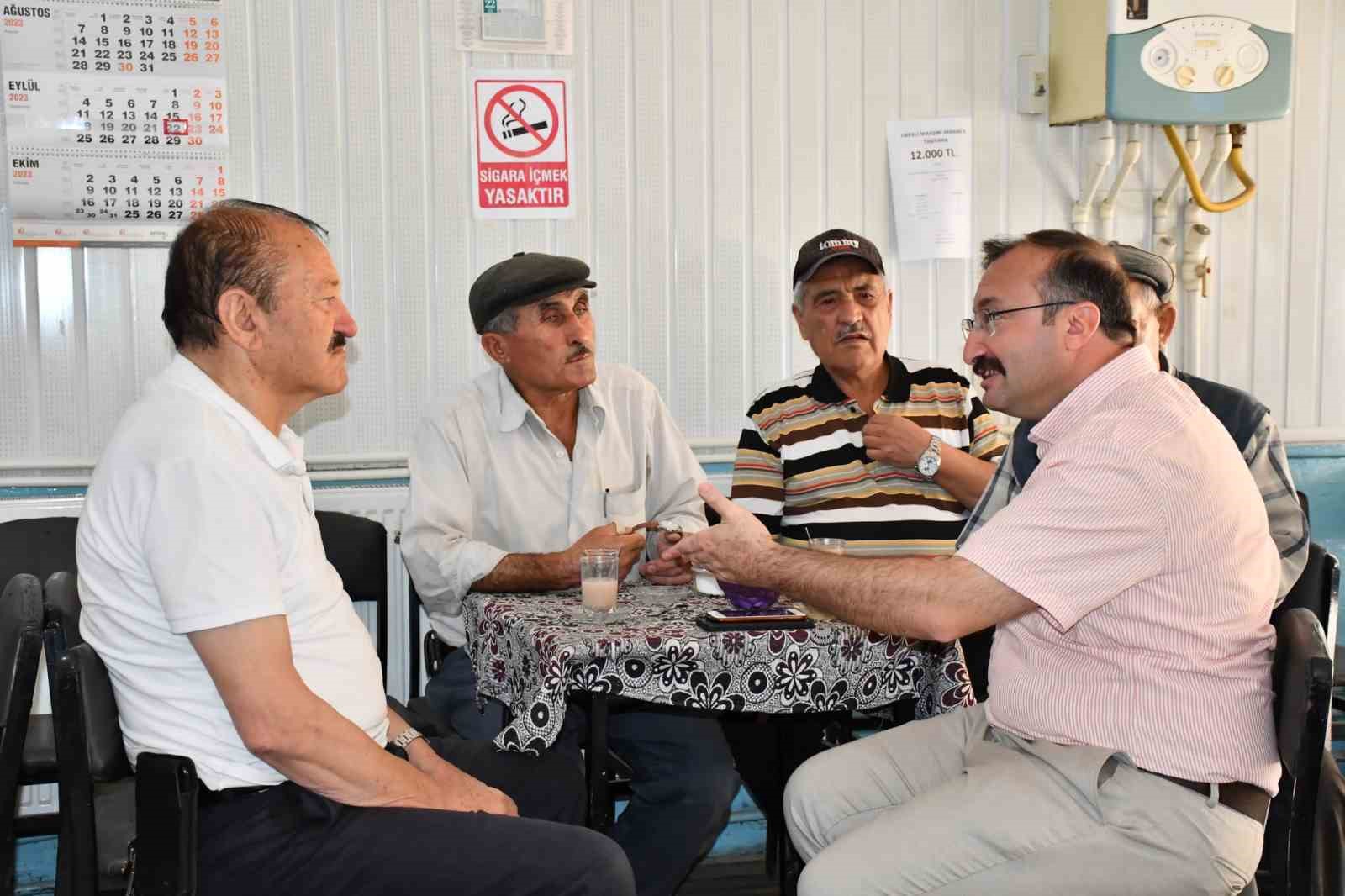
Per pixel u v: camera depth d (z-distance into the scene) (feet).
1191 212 10.71
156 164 8.83
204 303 5.14
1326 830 5.83
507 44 9.43
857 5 10.05
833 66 10.05
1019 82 10.35
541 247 9.67
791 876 7.67
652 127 9.78
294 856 4.86
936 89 10.24
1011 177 10.44
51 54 8.58
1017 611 5.35
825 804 6.05
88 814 4.88
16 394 8.70
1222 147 10.38
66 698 4.80
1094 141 10.41
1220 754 5.17
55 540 8.04
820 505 8.11
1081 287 5.58
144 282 8.90
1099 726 5.35
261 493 5.01
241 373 5.26
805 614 6.25
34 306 8.70
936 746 6.11
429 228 9.43
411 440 8.91
